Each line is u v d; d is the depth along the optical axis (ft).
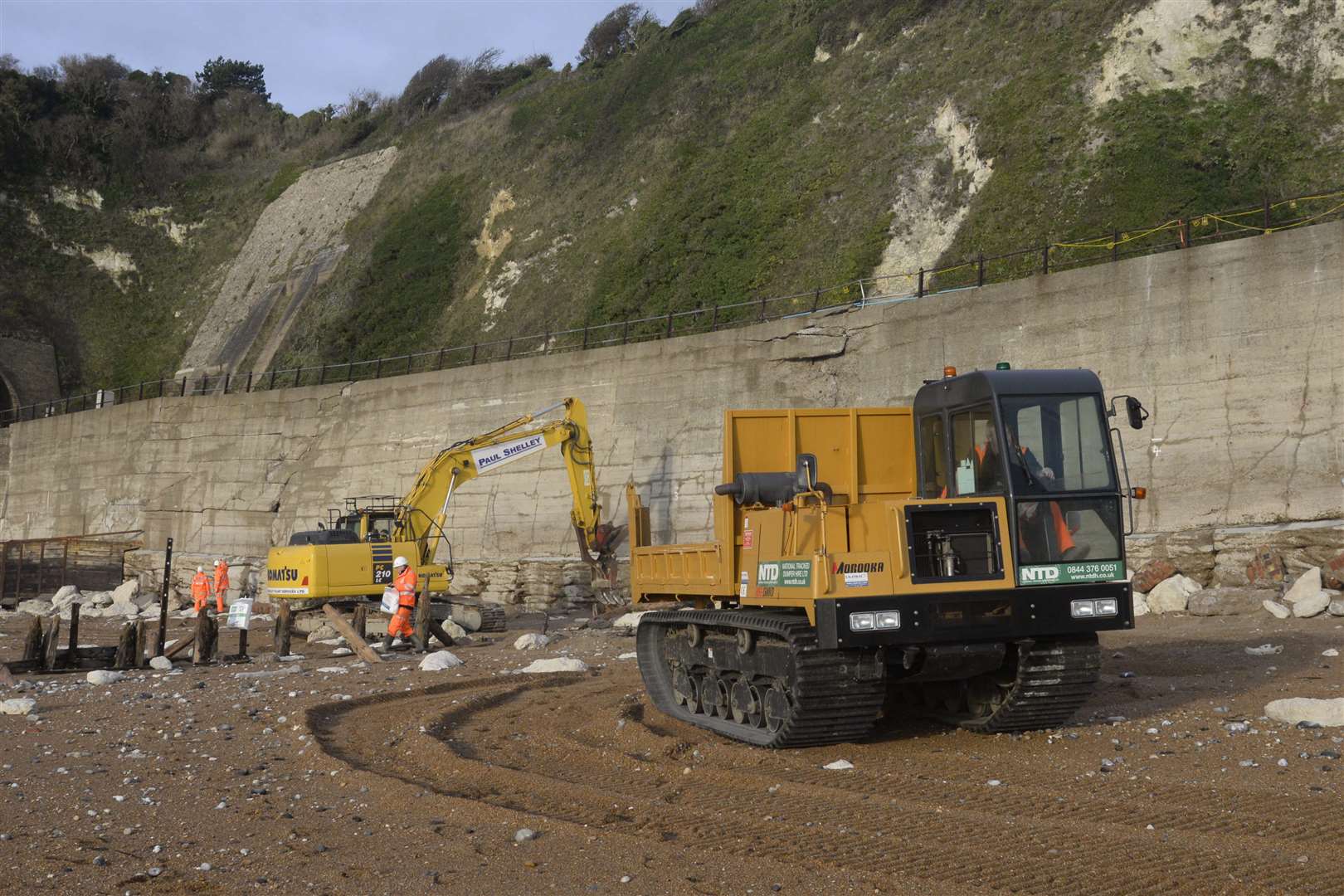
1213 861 20.83
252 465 151.23
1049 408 32.94
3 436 194.49
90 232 262.26
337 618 70.44
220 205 278.46
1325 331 73.15
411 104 278.67
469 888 20.86
